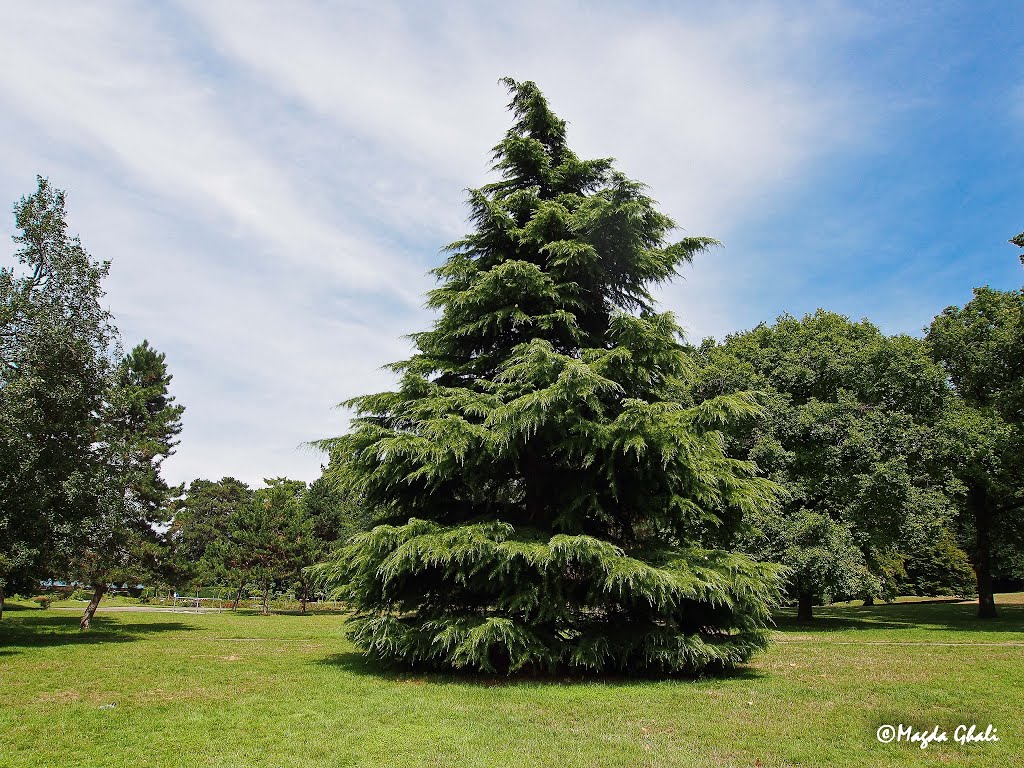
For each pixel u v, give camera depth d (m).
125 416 24.42
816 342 25.62
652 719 7.39
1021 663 12.08
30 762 5.82
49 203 17.06
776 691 9.08
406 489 11.69
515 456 10.45
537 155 12.87
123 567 23.06
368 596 10.91
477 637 9.33
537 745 6.34
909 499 21.36
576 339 11.73
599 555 9.16
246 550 40.97
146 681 10.19
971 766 5.75
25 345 15.30
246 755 6.02
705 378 23.86
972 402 27.41
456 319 12.10
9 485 14.82
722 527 11.94
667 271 12.28
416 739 6.55
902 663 12.20
